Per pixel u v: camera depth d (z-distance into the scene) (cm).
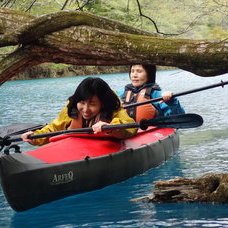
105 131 544
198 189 483
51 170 527
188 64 446
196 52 437
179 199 486
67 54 501
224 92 1897
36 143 589
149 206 483
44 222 463
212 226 408
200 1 1301
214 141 865
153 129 768
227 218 426
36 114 1404
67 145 577
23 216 490
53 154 551
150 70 777
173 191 488
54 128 598
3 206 537
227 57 430
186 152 786
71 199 544
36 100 1827
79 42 484
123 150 623
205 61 437
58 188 534
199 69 446
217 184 481
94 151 589
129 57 467
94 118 576
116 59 478
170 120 540
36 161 525
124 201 518
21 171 504
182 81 2572
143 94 765
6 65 506
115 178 605
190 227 409
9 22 512
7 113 1460
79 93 561
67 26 488
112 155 599
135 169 642
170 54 447
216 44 434
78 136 604
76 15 489
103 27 495
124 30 501
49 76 3606
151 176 641
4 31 513
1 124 1226
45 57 510
